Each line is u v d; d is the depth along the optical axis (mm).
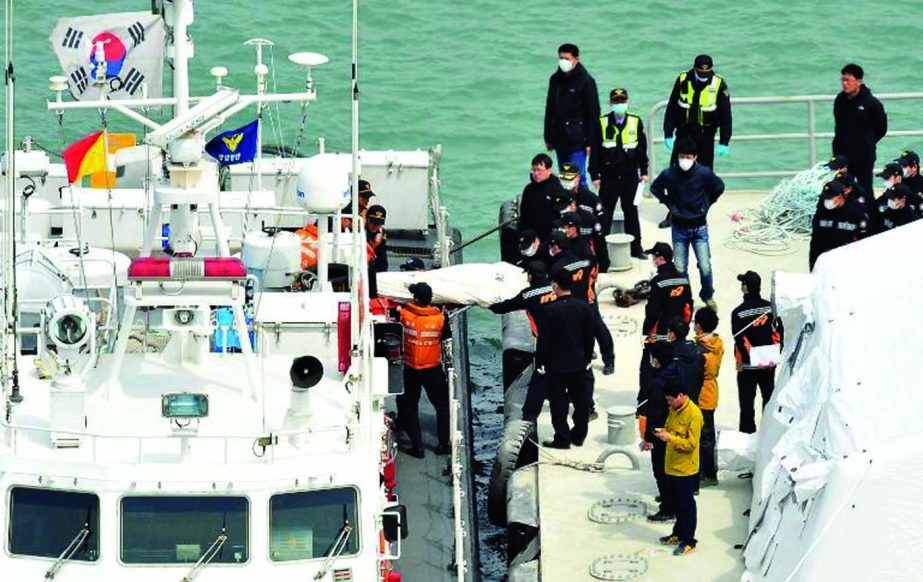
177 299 45750
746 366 58969
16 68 93812
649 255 74812
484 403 71125
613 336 68125
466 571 52812
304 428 45250
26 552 44156
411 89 96688
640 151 73375
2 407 46156
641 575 53125
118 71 52688
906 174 69188
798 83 100188
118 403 46594
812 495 48469
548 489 58219
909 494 47062
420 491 56844
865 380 51156
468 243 72312
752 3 108500
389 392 51156
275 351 50125
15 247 47438
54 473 44031
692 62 101875
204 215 59156
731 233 77500
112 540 43969
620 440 60312
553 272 59156
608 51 102750
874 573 47094
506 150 92062
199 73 96500
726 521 55844
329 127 91875
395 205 73812
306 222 70000
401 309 58344
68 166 51375
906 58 102688
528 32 104125
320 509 44594
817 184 78312
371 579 44656
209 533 44188
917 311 52531
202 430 45656
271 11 103500
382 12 104562
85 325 44469
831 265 56688
